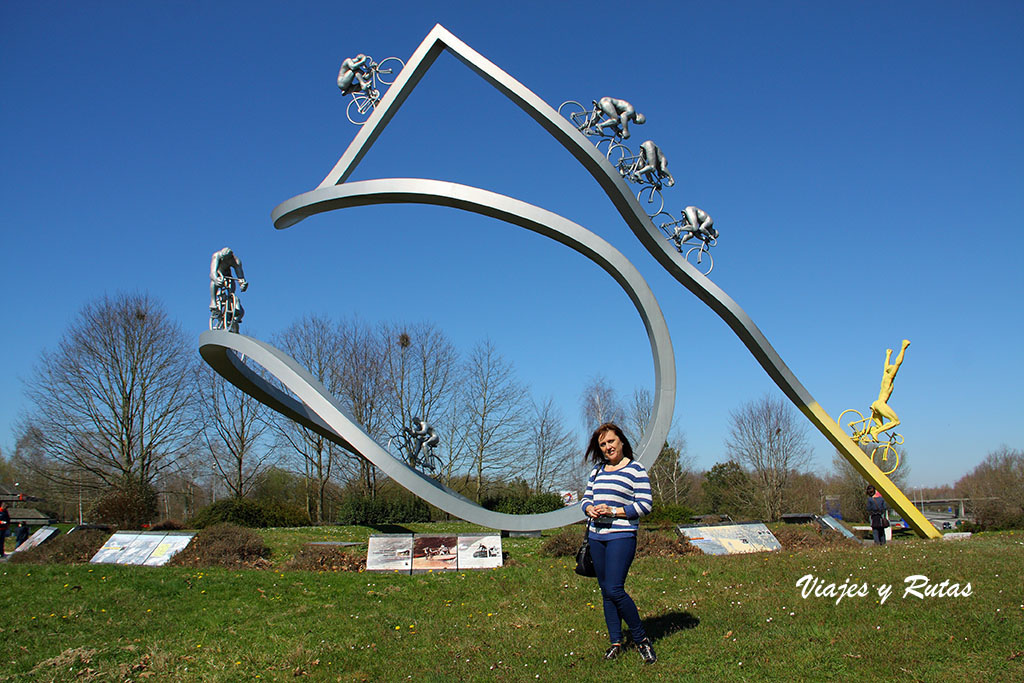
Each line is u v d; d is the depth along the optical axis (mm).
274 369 13172
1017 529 23766
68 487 34281
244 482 35719
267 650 6840
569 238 12734
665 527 16750
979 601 6652
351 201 12742
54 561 14164
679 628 6461
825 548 13414
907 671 5004
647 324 13164
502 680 5320
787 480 48406
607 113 13883
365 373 36312
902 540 17609
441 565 11680
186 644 7082
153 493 30359
